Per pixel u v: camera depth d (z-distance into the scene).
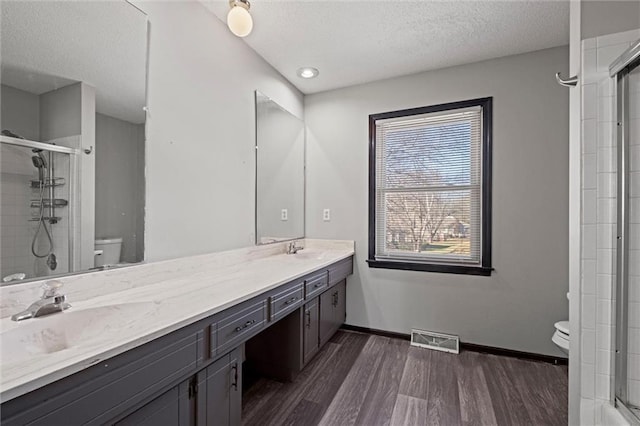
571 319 1.42
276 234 2.71
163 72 1.66
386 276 2.88
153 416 1.01
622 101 1.25
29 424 0.70
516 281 2.45
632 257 1.25
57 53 1.24
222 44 2.08
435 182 2.74
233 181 2.19
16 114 1.12
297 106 3.08
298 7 1.88
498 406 1.82
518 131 2.43
